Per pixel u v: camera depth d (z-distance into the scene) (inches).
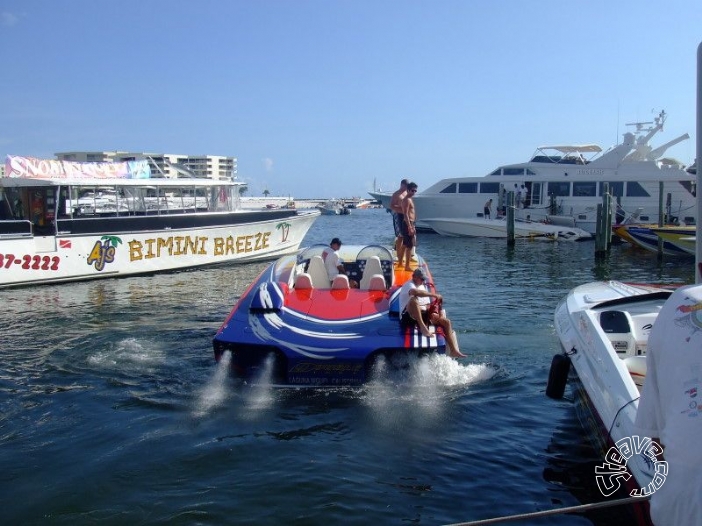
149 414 252.2
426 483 200.4
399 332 282.0
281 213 819.4
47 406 261.0
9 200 658.2
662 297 274.4
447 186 1360.7
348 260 415.8
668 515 105.5
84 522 175.6
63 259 619.8
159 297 534.9
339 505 185.8
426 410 259.3
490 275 710.5
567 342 263.6
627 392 186.9
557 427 245.1
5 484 196.5
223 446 223.8
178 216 706.8
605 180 1250.0
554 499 191.6
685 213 1213.7
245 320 293.7
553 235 1195.3
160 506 184.2
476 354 343.6
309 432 236.4
